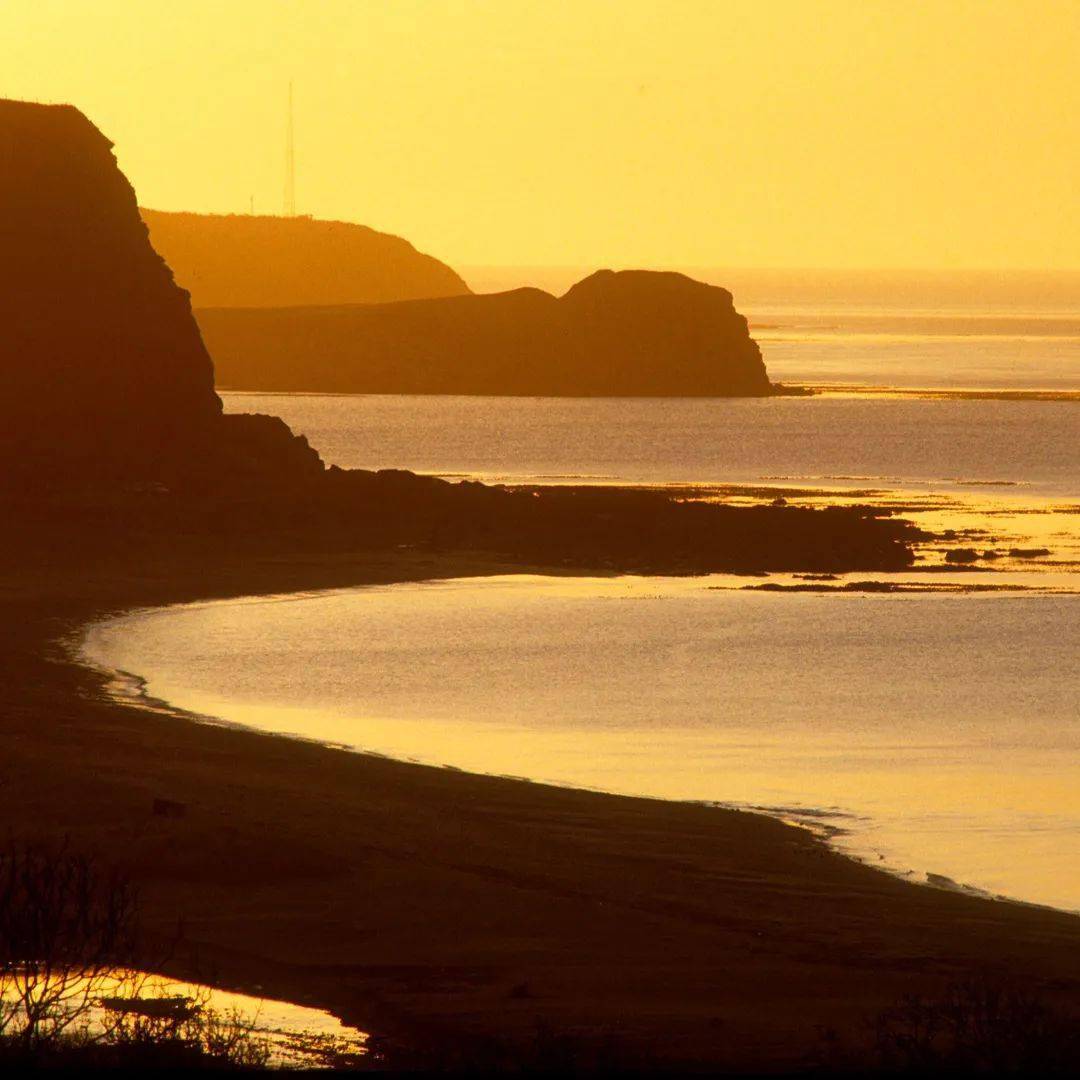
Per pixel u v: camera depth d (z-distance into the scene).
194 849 103.31
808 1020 77.19
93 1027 71.94
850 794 141.25
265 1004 77.94
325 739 159.38
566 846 113.75
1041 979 86.44
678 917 96.75
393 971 84.31
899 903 103.31
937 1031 73.75
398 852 107.62
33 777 121.75
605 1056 69.50
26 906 80.69
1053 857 121.12
